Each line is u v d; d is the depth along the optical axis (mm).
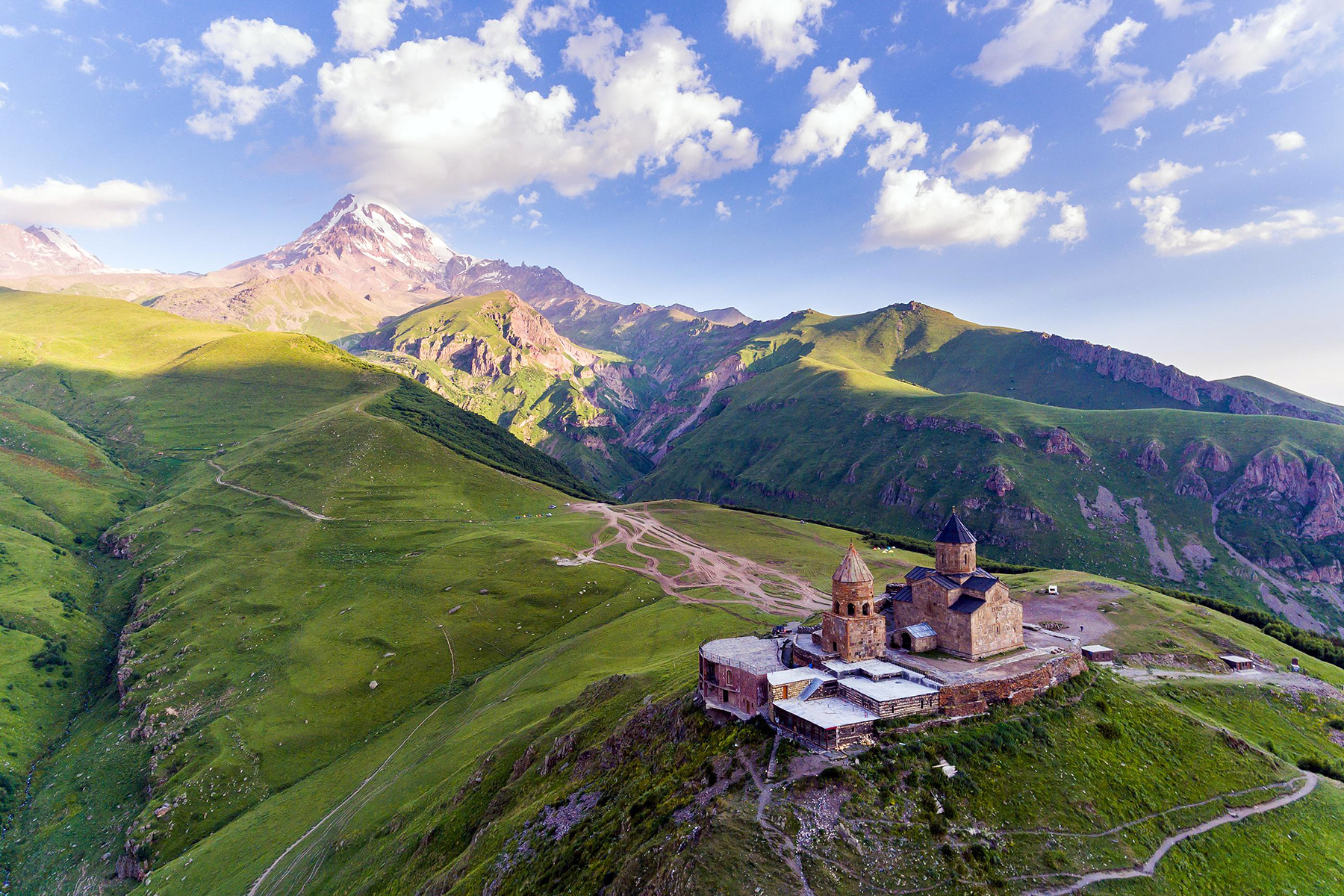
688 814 47625
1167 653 102875
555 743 76438
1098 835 47594
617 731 69938
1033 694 60062
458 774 88688
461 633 145000
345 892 74062
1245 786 57375
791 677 58781
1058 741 55375
